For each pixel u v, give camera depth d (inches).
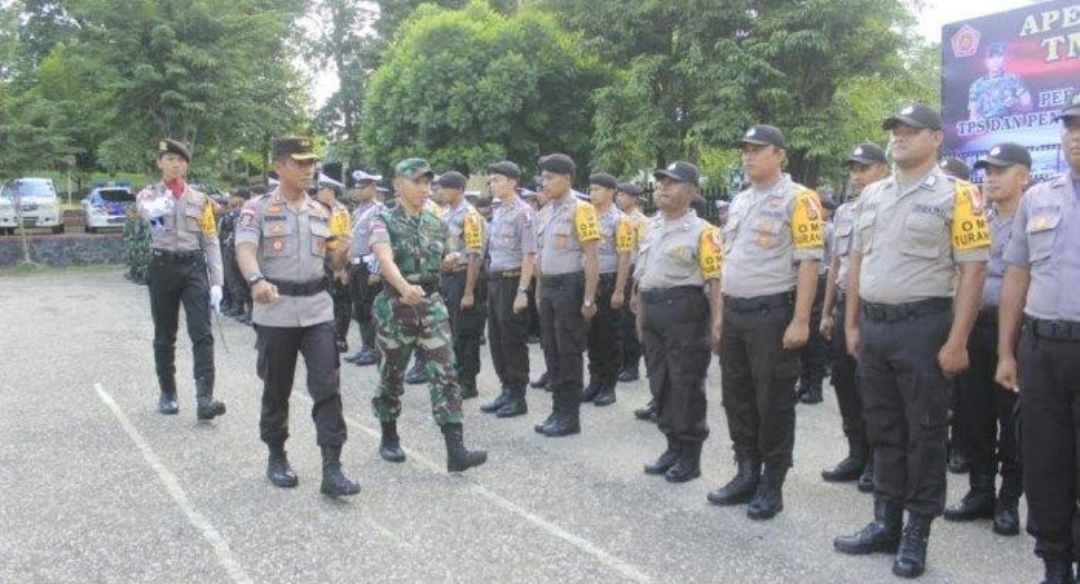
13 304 538.0
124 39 811.4
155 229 252.2
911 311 151.0
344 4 1208.2
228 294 492.1
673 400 200.5
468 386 290.0
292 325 191.3
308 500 187.8
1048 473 141.3
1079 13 265.4
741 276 176.4
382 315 206.7
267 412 197.3
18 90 868.0
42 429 243.3
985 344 175.6
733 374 183.2
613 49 669.3
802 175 624.1
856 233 163.6
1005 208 178.1
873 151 213.6
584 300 238.1
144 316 481.4
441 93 715.4
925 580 149.3
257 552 160.4
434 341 205.3
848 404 201.0
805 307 169.5
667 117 634.2
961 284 147.3
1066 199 137.6
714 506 185.3
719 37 608.7
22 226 824.9
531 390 301.1
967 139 303.3
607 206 283.4
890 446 157.8
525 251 253.9
